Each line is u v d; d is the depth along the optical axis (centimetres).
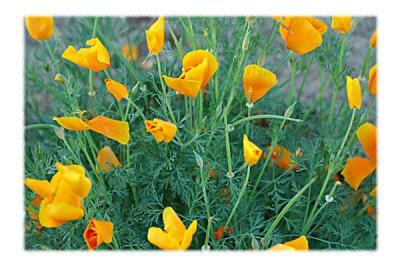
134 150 91
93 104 92
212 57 78
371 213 90
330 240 91
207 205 79
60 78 84
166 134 77
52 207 72
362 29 121
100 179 84
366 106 103
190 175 88
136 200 90
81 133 85
